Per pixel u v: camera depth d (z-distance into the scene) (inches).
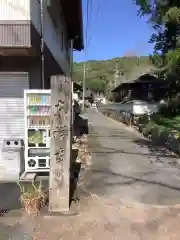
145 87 1535.4
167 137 545.0
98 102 3289.9
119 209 230.7
